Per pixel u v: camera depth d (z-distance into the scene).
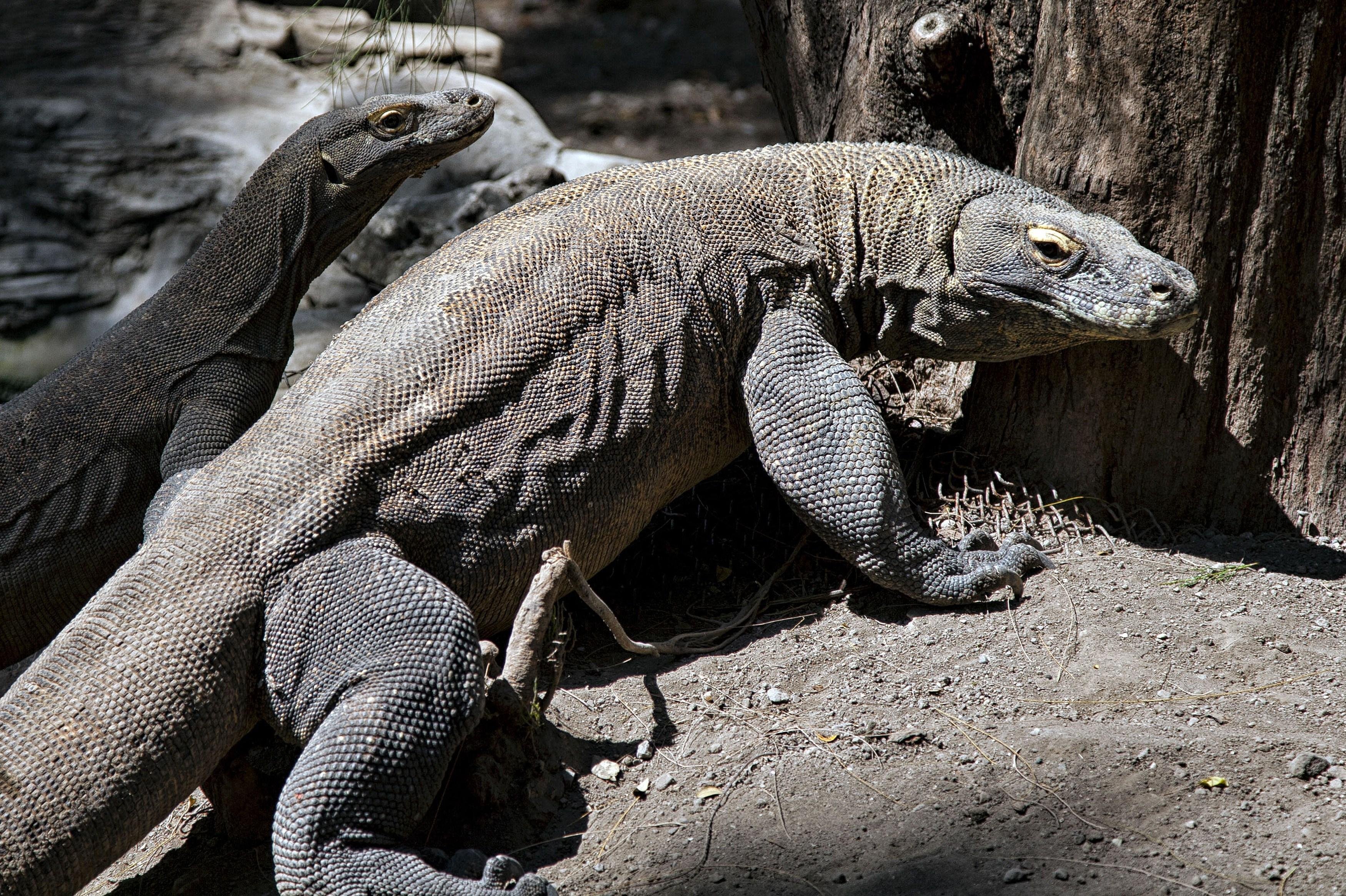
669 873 7.68
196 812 9.59
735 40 35.28
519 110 18.86
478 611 9.22
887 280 10.27
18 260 18.00
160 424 12.19
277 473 8.62
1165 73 9.26
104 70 20.25
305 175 12.35
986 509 10.63
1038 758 7.98
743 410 10.26
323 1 25.05
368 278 17.05
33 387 12.34
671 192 10.17
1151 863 7.08
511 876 7.52
